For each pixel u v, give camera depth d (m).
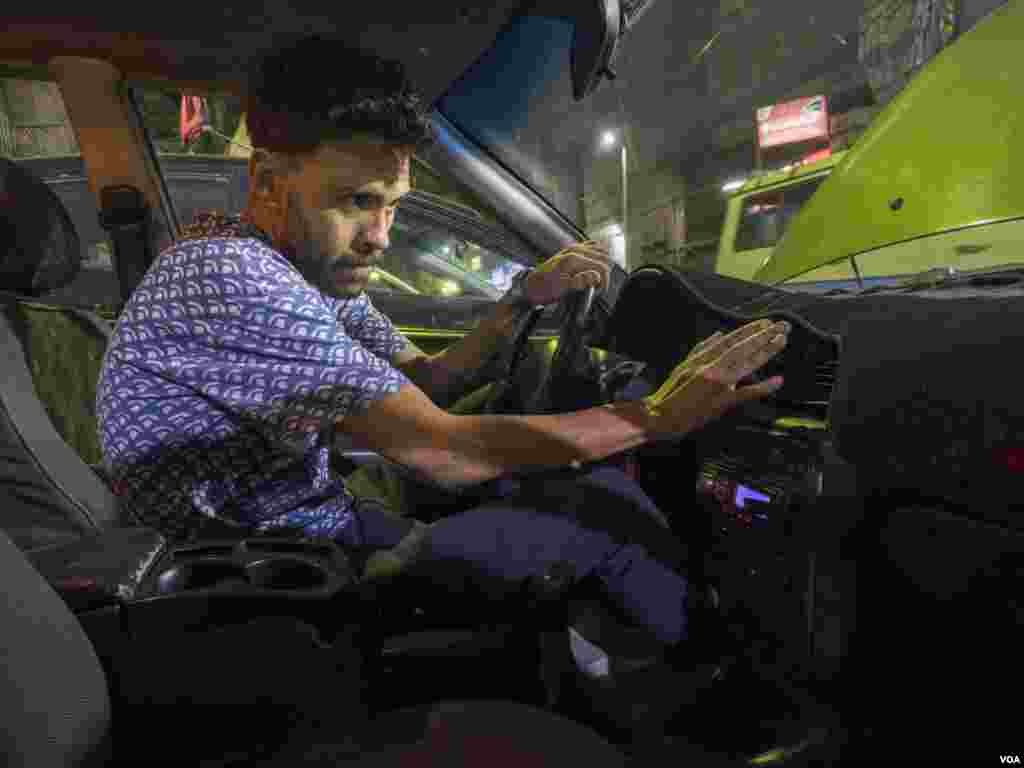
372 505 1.10
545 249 1.88
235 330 0.80
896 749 0.80
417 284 2.46
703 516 1.13
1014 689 0.66
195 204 1.94
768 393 0.88
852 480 0.80
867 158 1.52
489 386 1.46
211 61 1.50
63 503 0.97
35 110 1.75
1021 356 0.64
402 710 0.55
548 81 1.59
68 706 0.49
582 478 0.97
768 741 0.87
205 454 0.85
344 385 0.79
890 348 0.76
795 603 0.85
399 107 0.80
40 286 1.30
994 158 1.30
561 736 0.51
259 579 0.71
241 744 0.61
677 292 1.13
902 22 7.60
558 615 0.96
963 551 0.69
